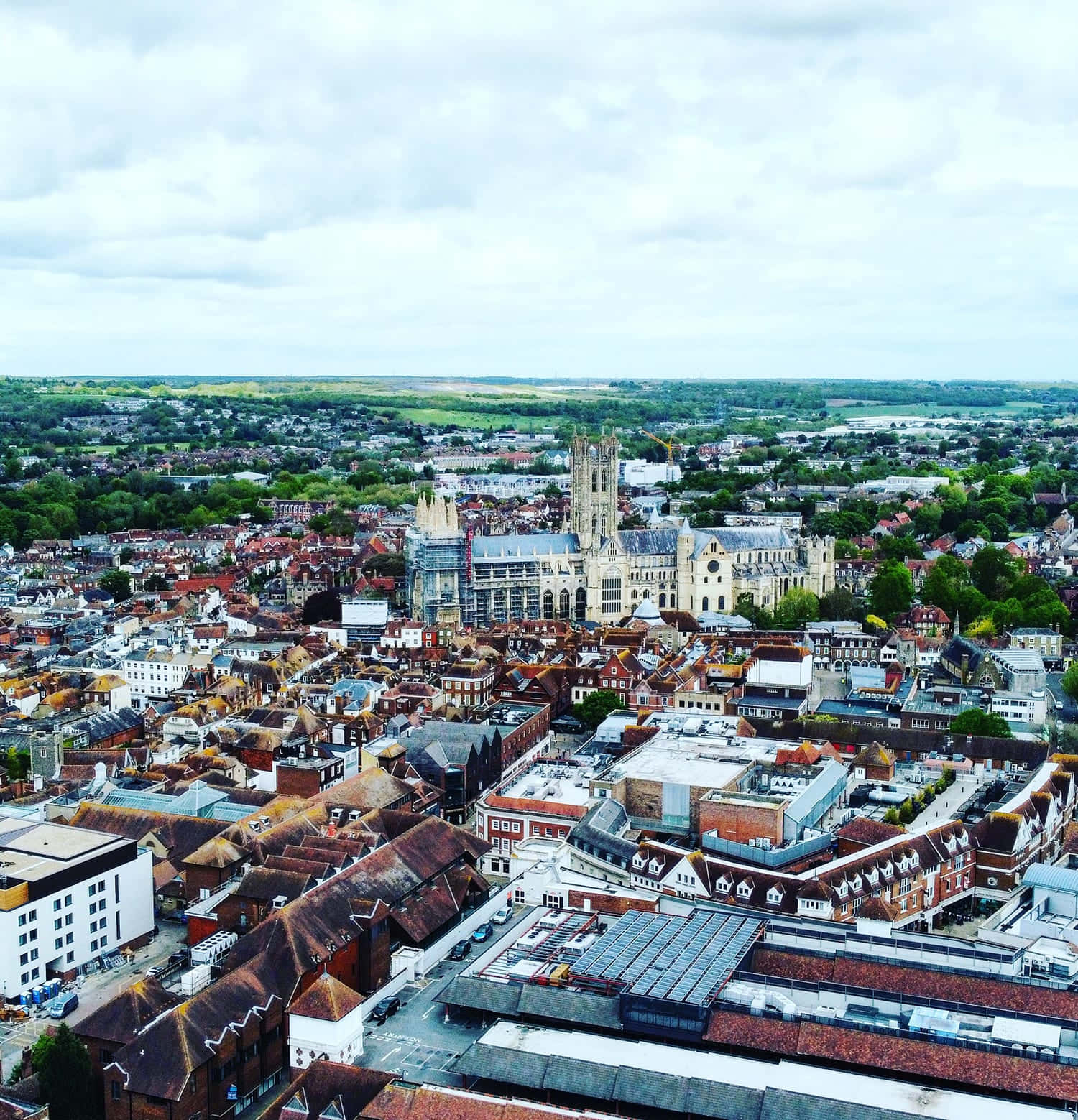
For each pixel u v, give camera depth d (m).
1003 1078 157.38
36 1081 170.25
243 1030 175.38
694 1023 170.88
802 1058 166.00
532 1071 163.75
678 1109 155.75
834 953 192.12
